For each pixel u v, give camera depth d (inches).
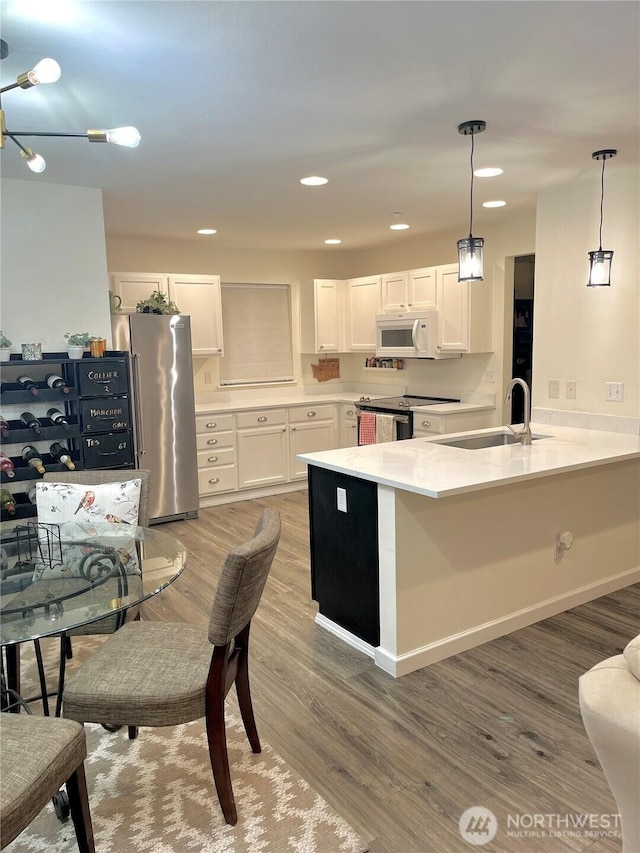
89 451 148.0
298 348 257.9
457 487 95.7
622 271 142.6
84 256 148.8
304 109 97.9
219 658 69.7
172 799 77.0
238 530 186.2
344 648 114.0
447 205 171.3
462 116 102.6
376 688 100.3
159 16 68.1
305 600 135.6
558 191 153.6
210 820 73.4
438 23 71.5
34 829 73.6
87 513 107.3
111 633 94.2
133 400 178.1
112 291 200.2
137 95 91.1
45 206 143.3
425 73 85.4
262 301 248.7
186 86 88.0
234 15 68.2
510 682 101.0
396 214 181.6
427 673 104.5
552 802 74.6
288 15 68.8
